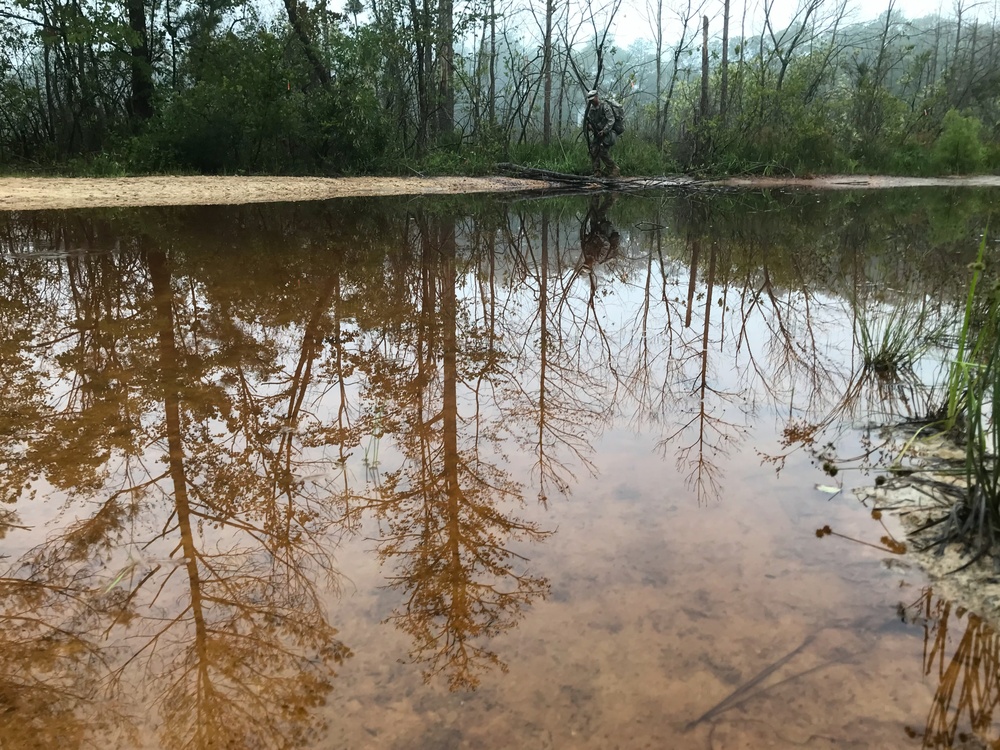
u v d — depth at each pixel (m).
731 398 2.68
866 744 1.10
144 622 1.42
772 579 1.52
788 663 1.28
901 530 1.71
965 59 25.80
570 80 19.61
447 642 1.34
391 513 1.82
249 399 2.62
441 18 15.34
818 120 16.41
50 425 2.36
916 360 3.09
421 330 3.67
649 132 21.34
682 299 4.57
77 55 14.78
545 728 1.14
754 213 9.78
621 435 2.32
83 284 4.46
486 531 1.73
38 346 3.22
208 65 12.43
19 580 1.55
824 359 3.18
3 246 5.76
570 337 3.62
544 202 11.47
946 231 7.32
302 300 4.19
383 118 13.80
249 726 1.14
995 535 1.61
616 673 1.25
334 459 2.14
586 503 1.86
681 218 9.22
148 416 2.46
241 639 1.36
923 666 1.26
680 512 1.81
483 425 2.41
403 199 11.19
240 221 7.69
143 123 13.15
